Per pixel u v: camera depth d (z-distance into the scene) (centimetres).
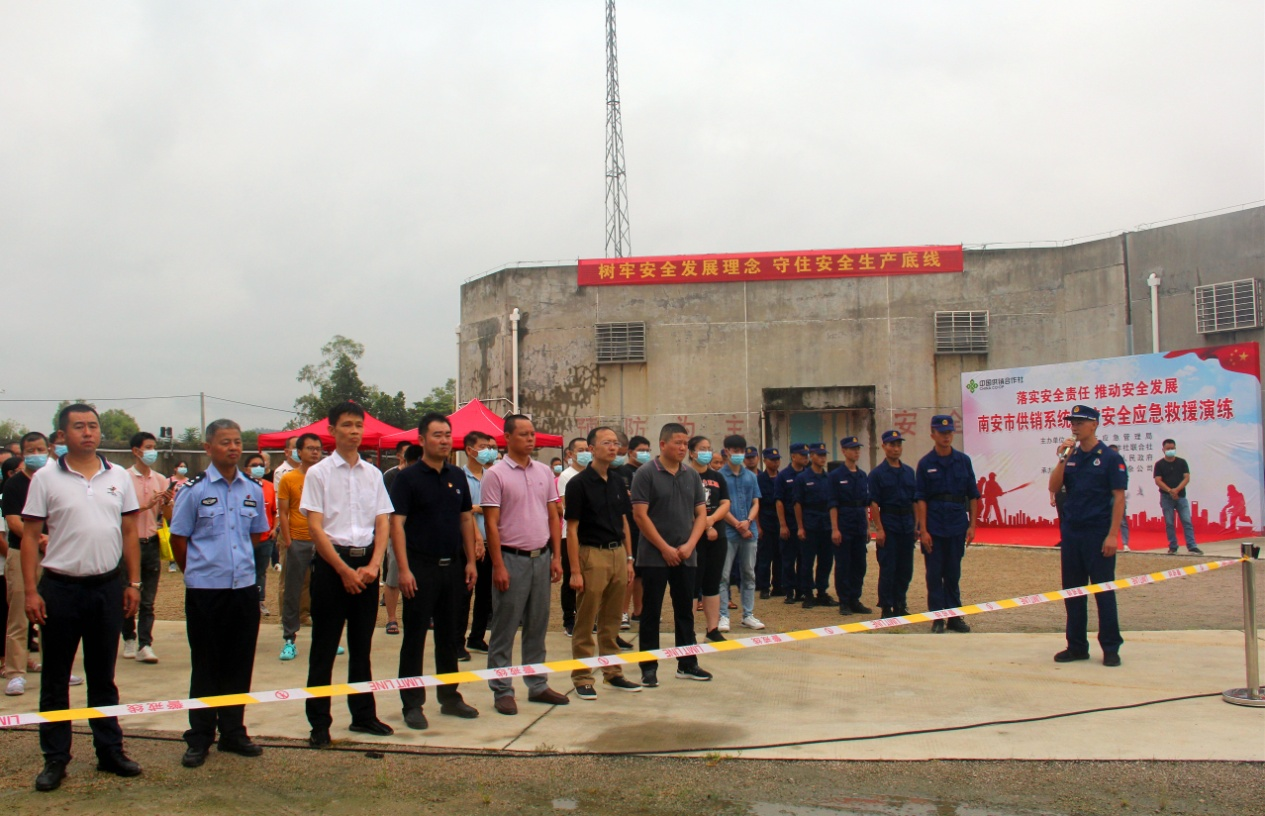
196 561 524
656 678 683
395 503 579
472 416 1402
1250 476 1475
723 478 902
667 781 475
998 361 2138
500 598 613
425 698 613
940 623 874
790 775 482
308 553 810
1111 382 1639
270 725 584
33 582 484
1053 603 1053
